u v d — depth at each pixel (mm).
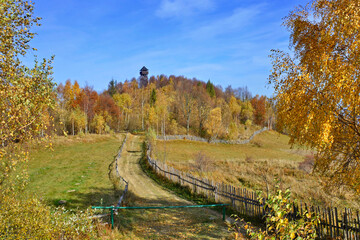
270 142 79125
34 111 8117
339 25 8805
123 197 17734
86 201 17453
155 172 29438
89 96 91500
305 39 10508
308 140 9836
